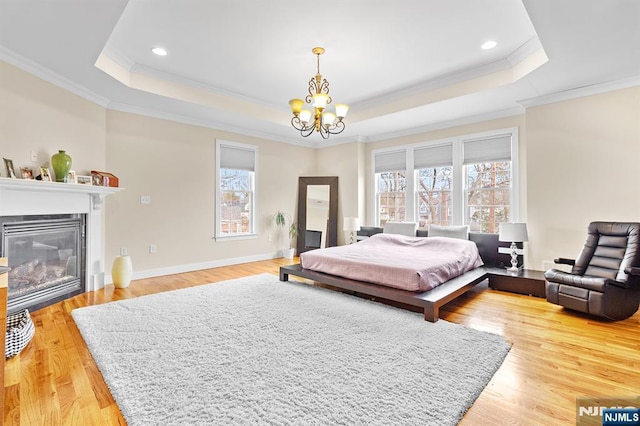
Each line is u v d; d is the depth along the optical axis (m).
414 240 4.88
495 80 3.86
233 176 5.91
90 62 3.21
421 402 1.70
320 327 2.73
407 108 4.70
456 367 2.06
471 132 5.14
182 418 1.57
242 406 1.66
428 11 2.76
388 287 3.36
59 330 2.71
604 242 3.40
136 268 4.61
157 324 2.79
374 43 3.32
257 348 2.33
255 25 2.98
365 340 2.47
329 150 7.02
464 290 3.45
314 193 6.91
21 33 2.71
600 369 2.07
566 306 3.13
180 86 4.29
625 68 3.34
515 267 4.19
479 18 2.87
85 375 2.00
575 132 3.94
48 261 3.53
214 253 5.54
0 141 2.96
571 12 2.41
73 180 3.59
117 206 4.41
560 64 3.25
